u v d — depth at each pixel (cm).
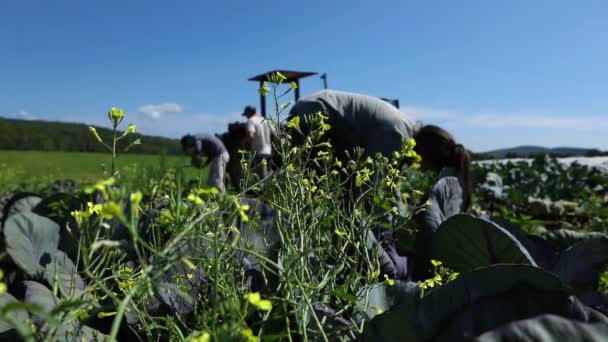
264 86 156
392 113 375
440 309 116
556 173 1145
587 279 190
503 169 1244
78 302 73
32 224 224
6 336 128
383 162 158
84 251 77
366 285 139
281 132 164
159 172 146
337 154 381
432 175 982
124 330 167
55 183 1005
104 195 72
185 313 160
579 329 105
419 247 258
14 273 221
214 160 541
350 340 122
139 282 77
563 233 276
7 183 1062
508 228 245
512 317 111
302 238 133
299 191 146
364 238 145
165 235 182
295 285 116
